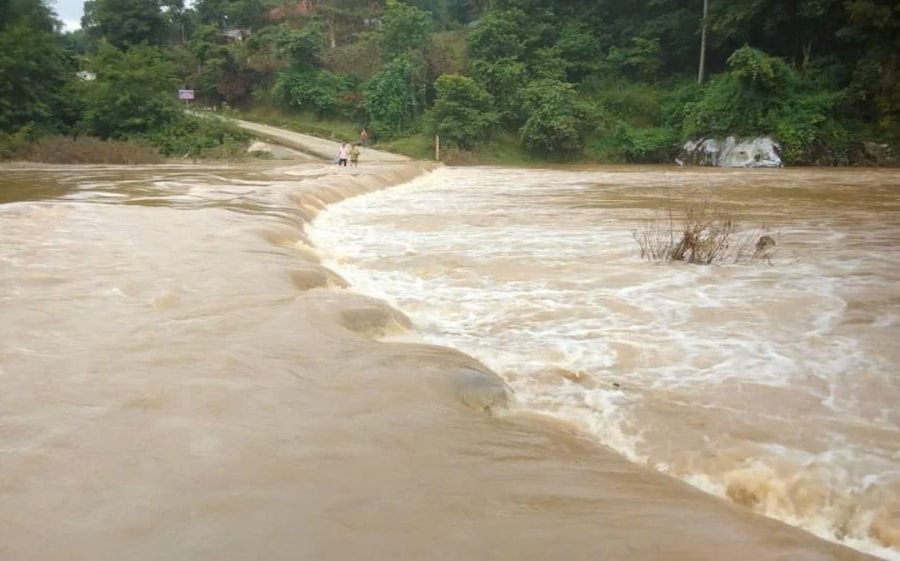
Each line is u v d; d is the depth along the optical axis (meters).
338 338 6.25
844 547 3.51
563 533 3.44
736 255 11.03
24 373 5.29
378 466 4.05
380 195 22.06
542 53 48.84
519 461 4.22
